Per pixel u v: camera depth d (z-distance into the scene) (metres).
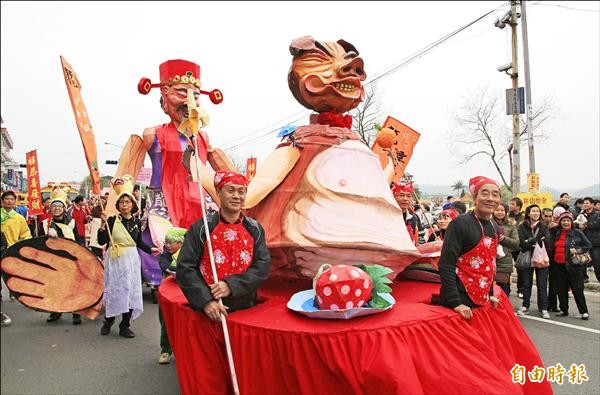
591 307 7.74
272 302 3.19
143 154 7.83
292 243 3.25
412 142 5.61
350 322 2.69
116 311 5.81
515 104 13.75
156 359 5.10
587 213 9.16
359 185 3.56
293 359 2.56
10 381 2.02
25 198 14.23
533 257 7.01
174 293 3.67
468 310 2.93
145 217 7.79
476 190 3.22
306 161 3.62
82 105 6.11
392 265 3.45
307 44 3.93
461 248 3.12
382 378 2.42
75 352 5.29
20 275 5.68
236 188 2.97
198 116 3.33
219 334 2.87
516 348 3.28
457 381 2.55
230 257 2.95
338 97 3.88
